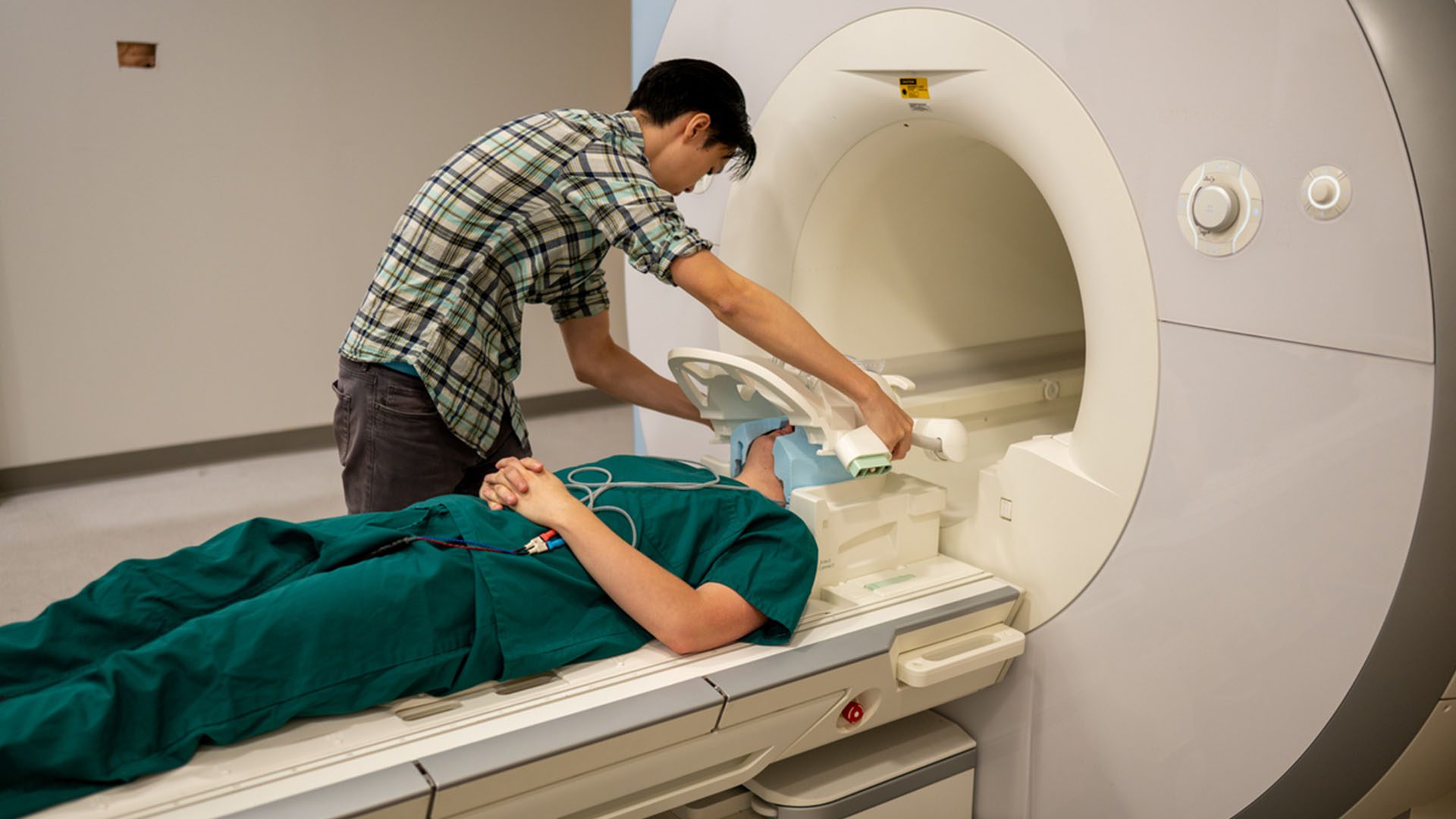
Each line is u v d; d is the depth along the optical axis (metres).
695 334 2.26
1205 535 1.40
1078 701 1.62
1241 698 1.40
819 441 1.63
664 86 1.69
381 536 1.39
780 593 1.47
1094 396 1.52
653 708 1.30
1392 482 1.20
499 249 1.75
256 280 3.93
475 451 1.87
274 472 3.90
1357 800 1.33
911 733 1.76
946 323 2.19
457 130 4.23
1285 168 1.24
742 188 2.05
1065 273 2.35
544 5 4.31
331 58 3.90
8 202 3.48
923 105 1.69
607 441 4.26
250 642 1.22
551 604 1.41
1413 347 1.16
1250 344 1.31
